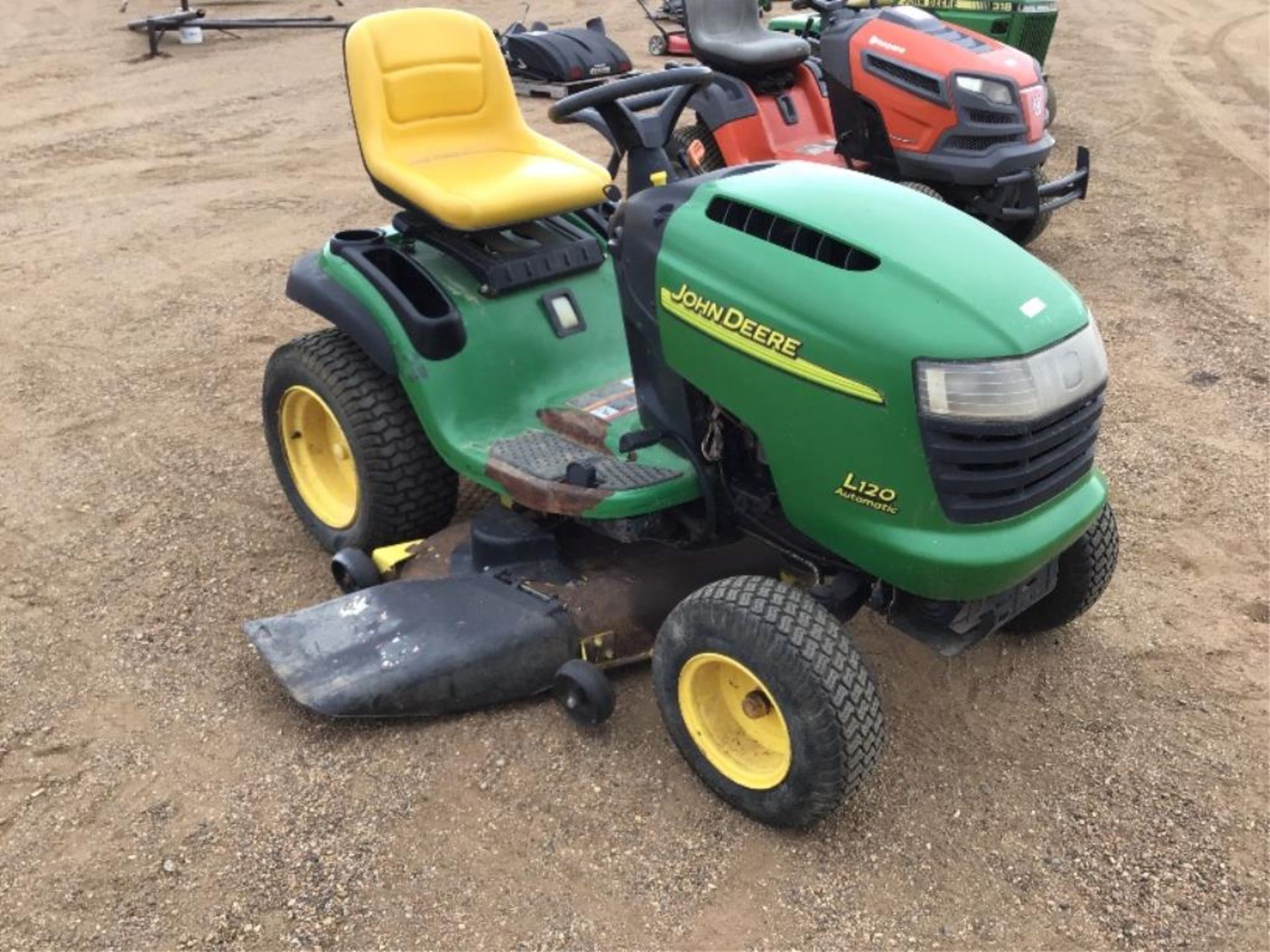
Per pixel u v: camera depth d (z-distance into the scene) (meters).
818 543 2.71
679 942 2.45
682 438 2.97
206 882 2.57
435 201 3.40
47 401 4.86
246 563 3.78
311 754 2.95
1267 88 11.06
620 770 2.91
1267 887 2.59
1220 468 4.34
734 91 6.32
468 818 2.76
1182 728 3.08
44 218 7.20
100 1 14.27
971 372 2.34
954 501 2.42
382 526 3.58
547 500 3.00
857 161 6.28
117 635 3.39
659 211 2.88
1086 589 3.10
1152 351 5.36
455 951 2.42
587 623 3.06
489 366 3.42
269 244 6.73
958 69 5.79
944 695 3.20
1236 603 3.58
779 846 2.69
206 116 9.66
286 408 3.81
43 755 2.93
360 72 3.64
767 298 2.57
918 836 2.73
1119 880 2.62
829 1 6.80
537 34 10.26
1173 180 8.04
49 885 2.56
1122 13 15.76
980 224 2.67
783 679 2.47
